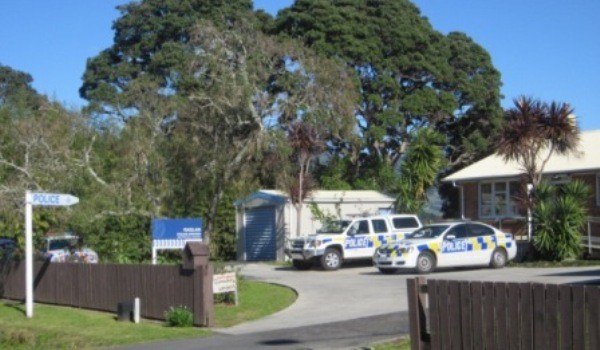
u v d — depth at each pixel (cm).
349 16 4359
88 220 2425
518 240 2986
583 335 823
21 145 2575
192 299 1648
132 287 1844
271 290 2166
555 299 852
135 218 2564
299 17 4369
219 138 2812
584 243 2838
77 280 2062
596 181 3044
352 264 3033
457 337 961
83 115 2817
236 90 2769
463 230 2541
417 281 1020
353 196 3594
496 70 4744
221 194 2983
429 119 4538
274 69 2939
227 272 1930
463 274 2380
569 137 2814
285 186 3331
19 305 2166
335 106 2947
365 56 4291
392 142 4622
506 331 902
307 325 1534
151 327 1630
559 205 2730
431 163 3544
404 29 4419
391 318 1527
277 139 2862
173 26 5000
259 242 3575
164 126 2952
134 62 5216
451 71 4559
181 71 3884
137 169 2662
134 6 5181
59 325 1755
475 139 4641
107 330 1631
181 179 2744
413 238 2558
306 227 3450
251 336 1445
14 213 2342
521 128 2803
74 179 2555
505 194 3384
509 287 900
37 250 2438
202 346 1362
